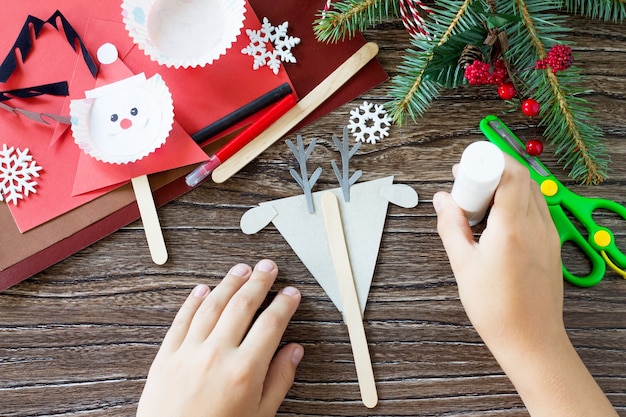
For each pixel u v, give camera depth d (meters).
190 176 0.41
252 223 0.41
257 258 0.41
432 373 0.41
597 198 0.41
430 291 0.41
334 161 0.41
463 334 0.41
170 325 0.41
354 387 0.41
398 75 0.42
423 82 0.40
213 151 0.42
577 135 0.40
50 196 0.41
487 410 0.41
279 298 0.40
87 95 0.41
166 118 0.41
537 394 0.36
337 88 0.42
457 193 0.37
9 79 0.42
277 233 0.41
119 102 0.41
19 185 0.41
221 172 0.41
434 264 0.41
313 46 0.42
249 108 0.41
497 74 0.37
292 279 0.41
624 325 0.41
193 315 0.40
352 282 0.41
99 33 0.42
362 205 0.41
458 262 0.37
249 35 0.42
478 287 0.36
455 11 0.40
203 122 0.42
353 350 0.41
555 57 0.36
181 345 0.40
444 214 0.38
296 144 0.42
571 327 0.41
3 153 0.41
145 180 0.41
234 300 0.40
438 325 0.41
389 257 0.41
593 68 0.42
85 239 0.41
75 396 0.41
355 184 0.42
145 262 0.41
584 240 0.41
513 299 0.36
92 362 0.41
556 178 0.42
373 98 0.42
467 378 0.41
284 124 0.42
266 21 0.42
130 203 0.41
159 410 0.38
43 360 0.41
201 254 0.41
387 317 0.41
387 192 0.42
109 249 0.41
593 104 0.42
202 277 0.41
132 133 0.41
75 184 0.41
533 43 0.39
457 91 0.42
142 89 0.41
